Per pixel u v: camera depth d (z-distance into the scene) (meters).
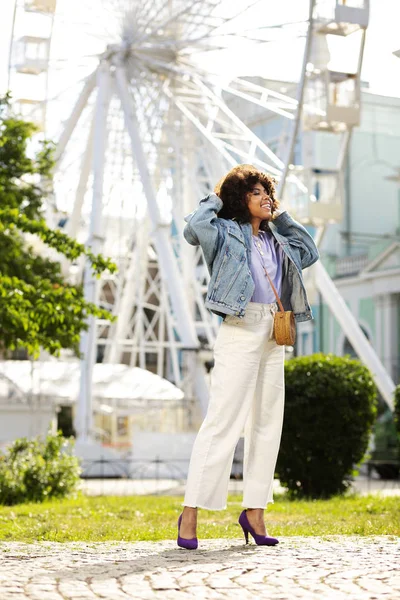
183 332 25.08
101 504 12.99
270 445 5.55
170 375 50.50
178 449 26.08
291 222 5.75
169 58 24.48
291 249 5.65
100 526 8.10
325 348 38.53
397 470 27.41
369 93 26.42
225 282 5.38
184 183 27.42
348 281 37.81
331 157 37.50
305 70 20.67
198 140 25.44
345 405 14.28
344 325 24.58
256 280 5.48
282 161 22.36
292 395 14.37
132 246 32.56
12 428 26.92
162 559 4.89
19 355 38.81
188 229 5.48
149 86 24.44
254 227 5.68
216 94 23.95
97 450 24.91
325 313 38.56
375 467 27.59
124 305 31.39
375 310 36.53
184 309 24.84
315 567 4.64
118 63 24.23
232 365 5.38
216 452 5.35
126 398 26.27
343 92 21.19
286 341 5.40
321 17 20.45
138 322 31.59
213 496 5.36
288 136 22.80
